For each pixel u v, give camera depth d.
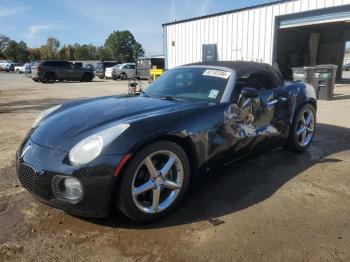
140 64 28.62
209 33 18.92
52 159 2.71
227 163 3.73
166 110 3.21
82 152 2.65
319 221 2.94
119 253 2.50
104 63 31.80
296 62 24.44
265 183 3.79
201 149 3.25
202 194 3.50
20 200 3.33
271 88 4.35
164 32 21.66
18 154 3.05
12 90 17.17
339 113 8.49
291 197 3.42
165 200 3.01
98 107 3.43
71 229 2.81
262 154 4.82
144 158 2.77
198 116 3.24
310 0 14.56
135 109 3.28
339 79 24.20
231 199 3.38
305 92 4.86
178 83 4.14
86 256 2.47
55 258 2.44
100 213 2.68
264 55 16.55
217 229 2.82
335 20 13.97
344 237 2.69
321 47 25.14
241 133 3.71
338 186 3.71
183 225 2.89
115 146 2.65
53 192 2.70
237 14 17.41
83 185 2.59
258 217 3.02
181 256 2.46
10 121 7.68
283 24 15.79
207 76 4.02
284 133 4.54
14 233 2.75
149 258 2.44
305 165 4.38
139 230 2.81
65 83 23.69
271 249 2.54
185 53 20.55
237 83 3.85
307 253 2.49
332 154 4.87
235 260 2.41
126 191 2.68
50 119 3.30
